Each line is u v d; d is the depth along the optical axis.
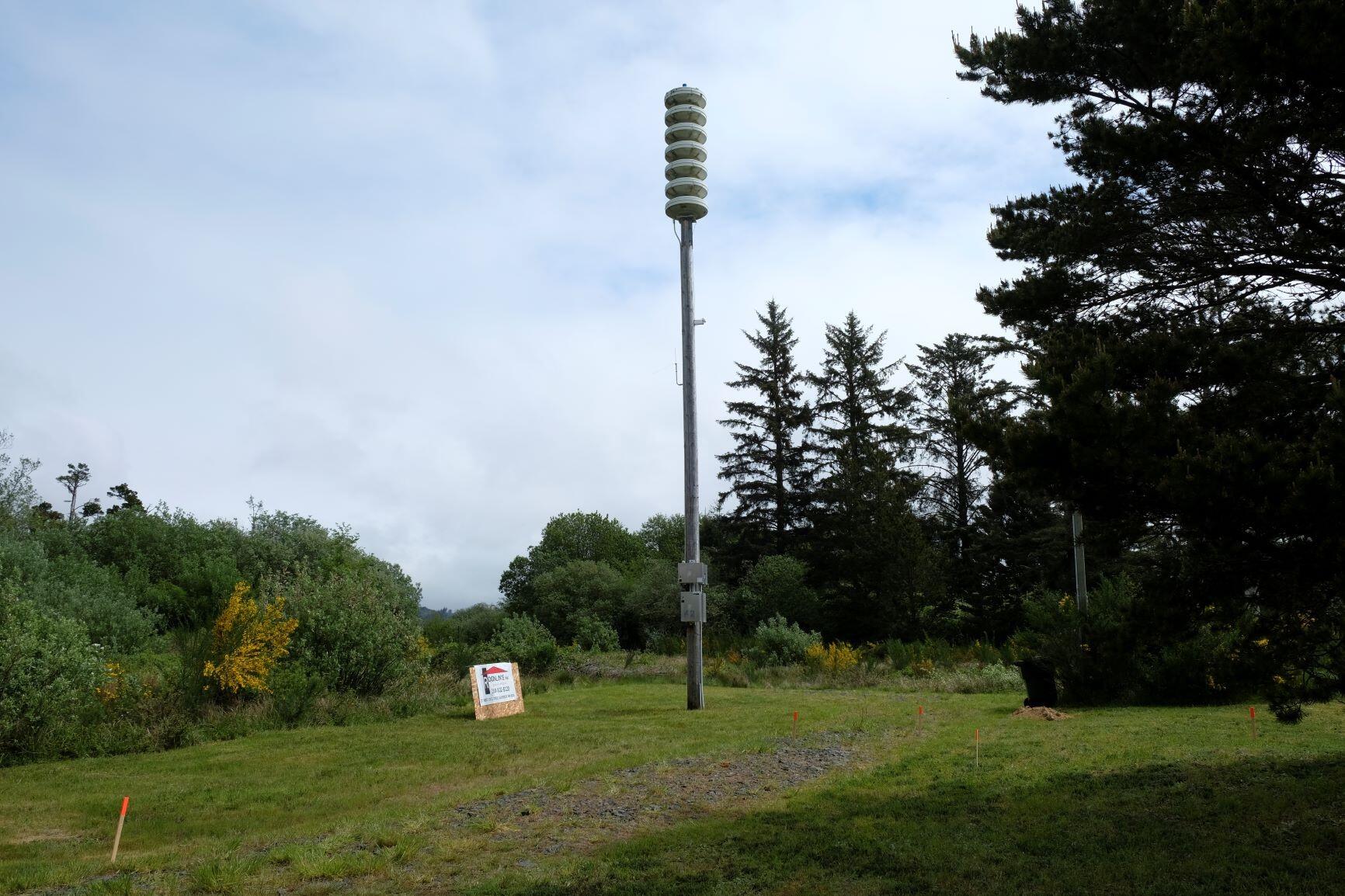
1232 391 7.26
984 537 41.72
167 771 11.03
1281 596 6.63
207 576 32.75
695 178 19.77
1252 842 6.75
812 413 52.91
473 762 11.52
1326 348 7.75
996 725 14.11
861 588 37.50
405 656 19.92
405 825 7.77
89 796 9.48
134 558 34.34
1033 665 16.80
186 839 7.72
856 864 6.41
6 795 9.54
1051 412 7.25
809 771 10.34
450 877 6.29
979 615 38.50
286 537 39.06
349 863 6.55
